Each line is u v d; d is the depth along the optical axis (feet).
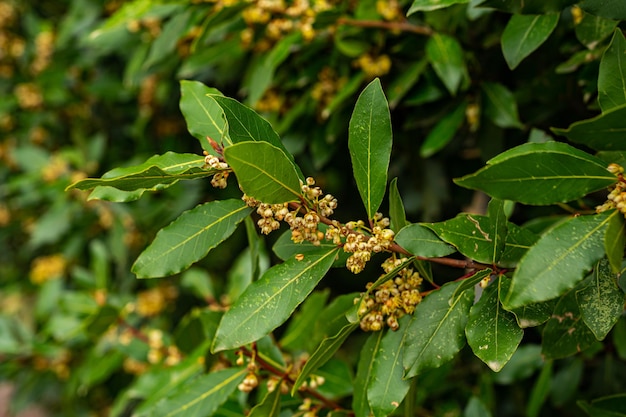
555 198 2.08
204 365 2.68
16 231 5.35
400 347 2.29
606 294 2.15
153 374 3.05
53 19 5.14
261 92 2.97
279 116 3.36
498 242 2.20
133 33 3.82
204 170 2.21
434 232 2.23
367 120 2.28
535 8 2.29
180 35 3.06
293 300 2.23
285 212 2.21
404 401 2.42
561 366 3.06
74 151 4.47
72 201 4.36
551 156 2.05
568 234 2.06
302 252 2.34
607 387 3.01
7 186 4.47
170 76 4.14
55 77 4.58
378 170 2.27
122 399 3.07
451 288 2.27
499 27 2.95
